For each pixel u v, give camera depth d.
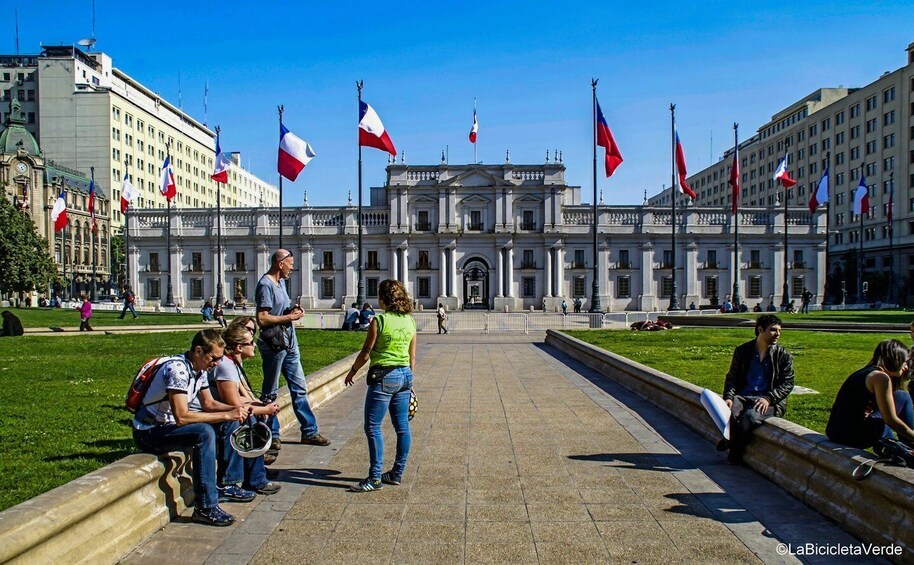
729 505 6.60
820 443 6.59
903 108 77.75
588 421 10.90
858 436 6.45
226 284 71.81
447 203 70.69
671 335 27.67
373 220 71.88
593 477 7.61
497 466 8.12
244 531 5.98
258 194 151.25
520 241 70.81
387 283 7.67
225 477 6.88
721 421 7.79
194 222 72.62
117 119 94.81
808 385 12.62
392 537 5.82
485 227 70.94
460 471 7.91
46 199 78.56
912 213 76.06
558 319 38.22
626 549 5.53
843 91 99.56
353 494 7.05
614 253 70.69
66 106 92.25
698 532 5.89
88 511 4.99
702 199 135.50
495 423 10.79
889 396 6.18
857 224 86.69
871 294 78.94
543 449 8.99
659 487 7.21
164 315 46.72
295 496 6.99
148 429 6.39
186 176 116.81
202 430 6.29
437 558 5.37
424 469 8.02
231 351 7.40
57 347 22.00
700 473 7.74
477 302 80.75
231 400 6.84
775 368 8.10
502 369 18.64
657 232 70.38
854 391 6.48
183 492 6.52
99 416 9.81
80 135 92.25
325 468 8.10
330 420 11.15
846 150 89.19
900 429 6.11
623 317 37.47
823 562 5.27
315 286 71.62
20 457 7.39
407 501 6.81
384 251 71.44
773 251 70.38
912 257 75.56
